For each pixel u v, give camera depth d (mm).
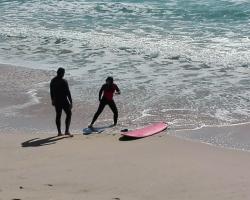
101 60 63094
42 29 79688
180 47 66250
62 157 32688
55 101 39688
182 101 47844
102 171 29234
